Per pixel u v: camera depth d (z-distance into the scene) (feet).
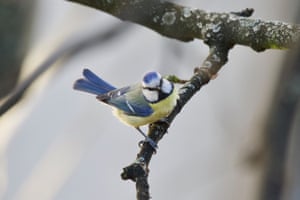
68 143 33.12
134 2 19.13
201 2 47.93
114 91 18.10
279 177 8.54
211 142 52.49
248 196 12.60
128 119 17.66
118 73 48.06
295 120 8.31
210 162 51.19
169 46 30.07
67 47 24.85
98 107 47.96
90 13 31.07
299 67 8.96
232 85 47.85
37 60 28.30
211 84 51.29
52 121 51.31
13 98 20.17
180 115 55.83
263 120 10.37
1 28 27.89
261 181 8.88
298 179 8.27
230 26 17.52
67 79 51.39
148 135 16.15
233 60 49.29
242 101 43.62
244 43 17.42
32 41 28.78
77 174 55.52
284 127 8.45
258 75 43.86
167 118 16.61
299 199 8.34
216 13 18.24
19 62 27.91
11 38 28.04
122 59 48.34
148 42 48.16
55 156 32.73
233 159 32.60
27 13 28.78
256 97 41.37
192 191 53.47
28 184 32.78
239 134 33.27
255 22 17.39
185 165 54.65
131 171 12.25
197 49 38.42
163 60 30.12
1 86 27.40
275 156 8.54
